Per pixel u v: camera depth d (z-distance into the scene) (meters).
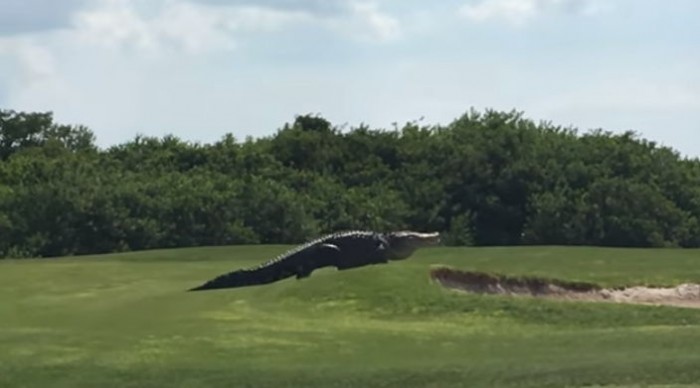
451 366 21.81
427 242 33.94
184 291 32.06
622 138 85.38
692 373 20.88
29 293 31.75
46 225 69.62
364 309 29.08
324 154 85.44
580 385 20.53
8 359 22.61
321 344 24.55
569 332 26.00
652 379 20.69
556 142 84.06
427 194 80.12
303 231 72.69
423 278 31.16
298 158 86.00
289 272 32.78
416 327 27.27
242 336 25.20
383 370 21.61
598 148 82.56
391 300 29.50
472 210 80.06
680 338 23.80
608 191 76.75
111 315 27.70
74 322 26.67
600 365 21.48
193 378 21.30
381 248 33.31
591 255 39.00
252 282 32.75
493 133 84.12
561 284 33.66
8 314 27.88
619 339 24.03
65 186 70.94
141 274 36.53
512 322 28.52
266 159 83.00
